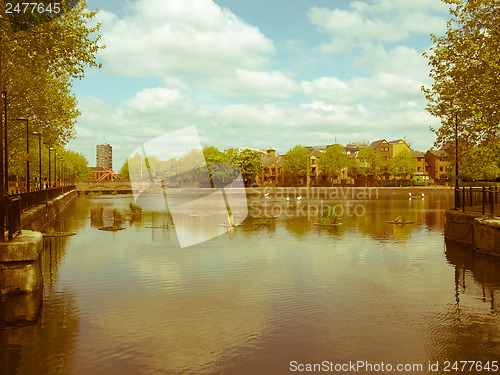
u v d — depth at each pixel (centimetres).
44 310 1027
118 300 1110
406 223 3016
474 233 1864
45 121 3659
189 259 1670
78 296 1149
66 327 909
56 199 4578
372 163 10712
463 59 2147
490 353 778
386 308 1044
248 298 1128
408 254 1780
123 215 3800
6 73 3131
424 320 956
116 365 723
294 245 2023
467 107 2034
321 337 852
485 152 2378
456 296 1148
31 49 1997
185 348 796
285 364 729
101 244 2072
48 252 1845
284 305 1066
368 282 1299
